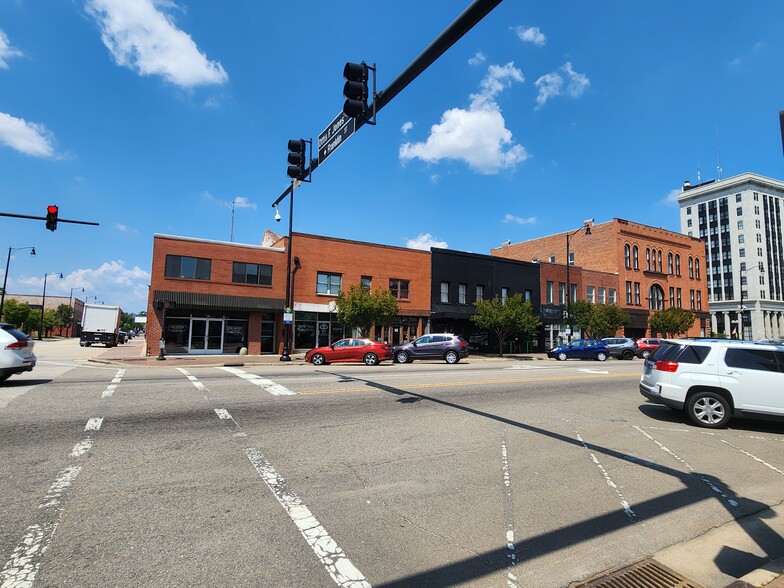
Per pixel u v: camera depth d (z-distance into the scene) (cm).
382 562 337
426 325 3222
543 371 1750
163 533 369
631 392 1203
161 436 647
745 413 782
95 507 414
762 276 9312
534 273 3856
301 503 436
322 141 938
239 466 532
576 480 520
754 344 812
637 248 4669
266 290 2719
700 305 5212
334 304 2692
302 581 309
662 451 649
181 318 2553
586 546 372
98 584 298
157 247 2481
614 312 3631
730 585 311
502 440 675
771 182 9656
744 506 461
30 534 362
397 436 679
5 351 1094
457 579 318
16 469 505
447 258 3384
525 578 323
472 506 442
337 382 1234
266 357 2497
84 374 1409
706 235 10162
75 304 9631
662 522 420
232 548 349
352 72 696
